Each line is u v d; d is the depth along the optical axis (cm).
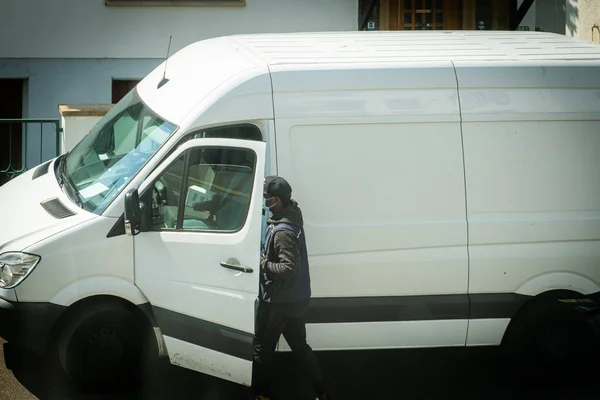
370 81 587
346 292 581
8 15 1224
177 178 551
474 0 1209
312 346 580
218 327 538
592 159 607
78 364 548
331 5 1238
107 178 571
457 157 592
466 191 592
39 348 537
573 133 605
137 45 1243
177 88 607
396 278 584
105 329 551
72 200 572
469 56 614
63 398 551
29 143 1253
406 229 584
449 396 591
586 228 602
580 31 961
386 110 586
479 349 688
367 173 582
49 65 1239
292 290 518
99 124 658
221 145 543
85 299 545
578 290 604
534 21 1223
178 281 543
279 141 573
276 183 518
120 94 1258
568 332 606
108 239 539
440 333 593
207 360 544
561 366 608
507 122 598
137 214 532
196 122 560
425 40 663
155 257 543
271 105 573
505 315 597
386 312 584
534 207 598
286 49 624
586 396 601
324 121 579
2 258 535
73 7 1231
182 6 1237
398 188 585
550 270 599
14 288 531
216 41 676
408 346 593
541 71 607
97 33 1237
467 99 596
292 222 519
